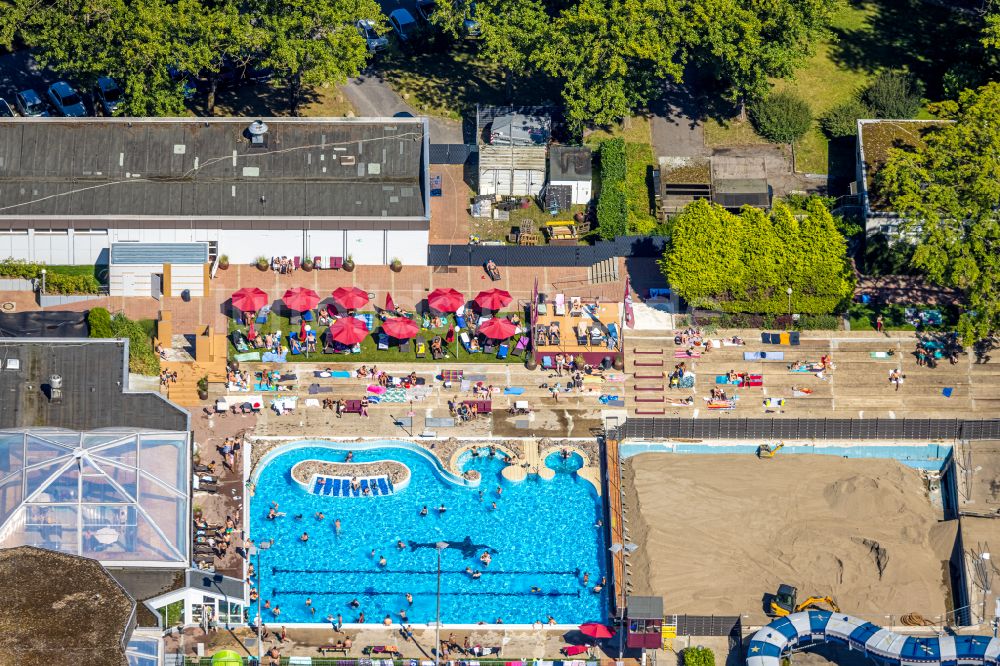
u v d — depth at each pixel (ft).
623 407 591.37
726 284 597.11
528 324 609.01
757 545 557.33
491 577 549.13
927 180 598.34
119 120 620.08
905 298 618.03
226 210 610.24
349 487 567.18
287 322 604.08
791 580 550.36
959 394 599.57
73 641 483.10
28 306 598.75
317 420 581.53
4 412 536.01
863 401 596.70
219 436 575.38
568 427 585.63
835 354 604.08
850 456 585.63
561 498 568.82
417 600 543.39
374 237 615.98
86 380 537.24
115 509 533.14
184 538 534.37
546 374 598.34
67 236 607.78
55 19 611.47
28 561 500.33
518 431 583.99
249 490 563.48
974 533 560.61
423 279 618.44
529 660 528.63
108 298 602.85
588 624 529.86
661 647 531.91
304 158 620.08
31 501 531.09
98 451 533.96
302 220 610.24
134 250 604.90
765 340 605.73
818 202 607.37
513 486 570.46
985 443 587.68
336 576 547.49
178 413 537.24
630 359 601.21
